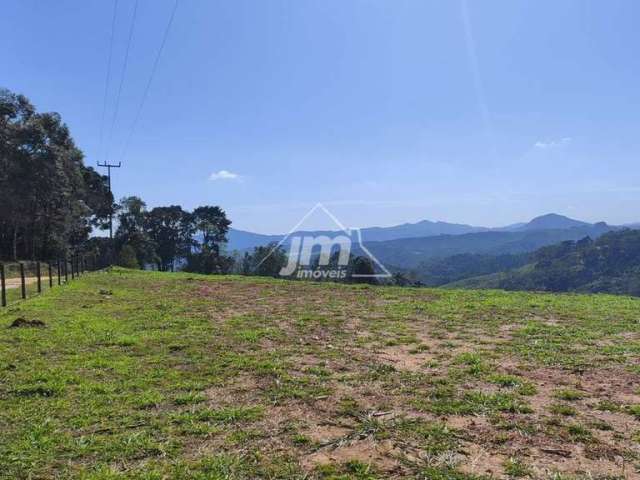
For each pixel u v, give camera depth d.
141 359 6.50
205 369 5.98
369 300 13.77
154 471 3.28
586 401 4.80
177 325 9.12
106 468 3.33
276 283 19.38
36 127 35.88
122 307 11.59
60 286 16.34
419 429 4.04
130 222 59.81
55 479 3.19
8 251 42.34
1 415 4.35
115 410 4.48
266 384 5.36
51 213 41.47
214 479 3.18
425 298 14.34
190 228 65.94
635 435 3.95
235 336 8.09
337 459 3.51
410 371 5.92
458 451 3.63
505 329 8.95
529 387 5.19
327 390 5.12
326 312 11.20
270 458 3.51
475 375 5.74
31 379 5.41
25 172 35.12
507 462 3.44
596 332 8.52
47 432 3.96
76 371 5.82
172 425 4.12
